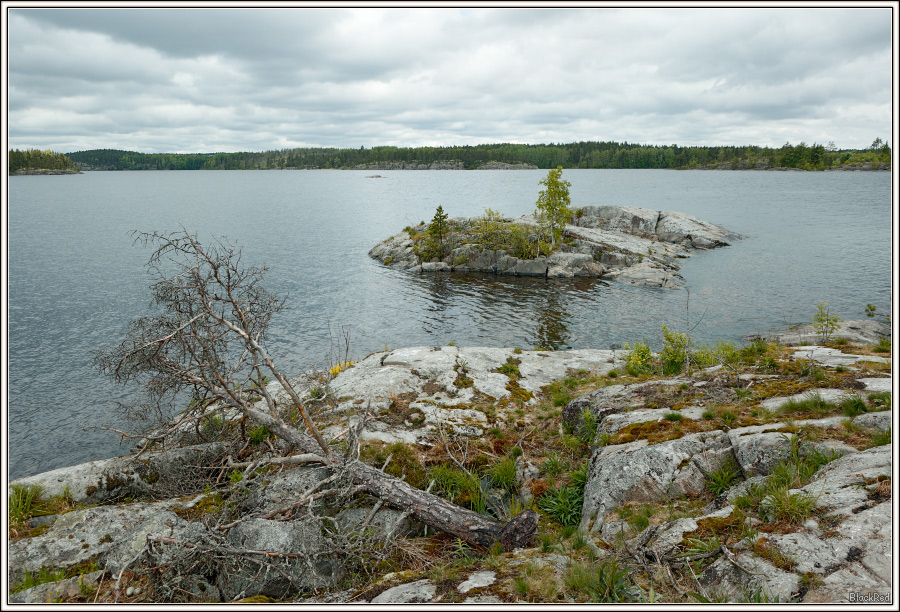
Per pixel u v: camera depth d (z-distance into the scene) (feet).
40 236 263.29
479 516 28.63
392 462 35.24
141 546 24.77
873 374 38.06
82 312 129.08
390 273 190.29
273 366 32.01
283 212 405.59
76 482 31.60
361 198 542.16
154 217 362.53
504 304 146.20
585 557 22.31
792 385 37.99
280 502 29.50
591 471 31.24
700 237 217.97
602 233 220.02
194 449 35.94
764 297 139.85
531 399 48.24
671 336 57.82
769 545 19.08
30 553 24.81
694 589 18.53
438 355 56.54
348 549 25.79
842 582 16.24
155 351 30.60
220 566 24.89
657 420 35.19
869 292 139.64
